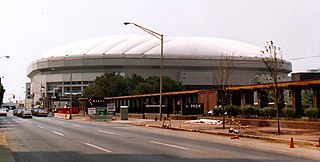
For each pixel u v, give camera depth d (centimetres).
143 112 7056
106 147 1925
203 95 5734
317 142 2125
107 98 9406
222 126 3728
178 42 15962
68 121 5744
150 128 3803
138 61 14675
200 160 1425
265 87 4166
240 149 1834
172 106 6988
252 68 15100
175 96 6812
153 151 1733
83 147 1938
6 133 3034
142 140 2344
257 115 4234
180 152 1691
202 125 3938
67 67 15925
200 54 15212
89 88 11812
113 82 11375
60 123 4991
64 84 16238
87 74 15488
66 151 1770
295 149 1864
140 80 12138
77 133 3006
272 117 3869
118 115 7612
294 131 2938
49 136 2702
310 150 1822
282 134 2706
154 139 2423
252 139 2475
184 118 5266
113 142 2205
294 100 3962
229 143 2167
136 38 16412
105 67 15175
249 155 1588
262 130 3080
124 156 1557
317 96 3781
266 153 1672
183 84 14888
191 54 15150
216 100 5288
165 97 7069
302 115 4006
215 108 4794
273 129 3172
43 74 17325
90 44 16675
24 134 2916
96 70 15388
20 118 7262
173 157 1515
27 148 1919
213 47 15888
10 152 1739
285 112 3719
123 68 14925
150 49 15238
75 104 12356
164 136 2695
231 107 4525
